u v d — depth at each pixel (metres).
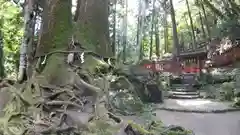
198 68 22.42
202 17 29.81
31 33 8.34
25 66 7.79
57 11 8.60
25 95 6.66
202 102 13.24
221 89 14.83
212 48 19.67
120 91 8.39
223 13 19.45
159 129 6.13
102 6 9.82
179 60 23.50
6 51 15.28
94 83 7.46
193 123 7.92
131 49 22.98
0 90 7.10
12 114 5.90
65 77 7.41
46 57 8.07
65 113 6.02
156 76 15.88
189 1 32.19
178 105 11.76
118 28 21.42
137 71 12.93
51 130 5.42
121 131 5.44
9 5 14.21
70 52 8.07
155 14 26.19
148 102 11.98
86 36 8.93
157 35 26.77
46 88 7.07
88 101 6.97
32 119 5.92
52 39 8.28
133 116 7.41
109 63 9.36
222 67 18.08
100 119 6.04
